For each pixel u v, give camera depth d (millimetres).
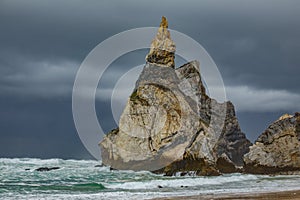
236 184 39688
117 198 27219
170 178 44062
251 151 57375
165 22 56094
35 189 32375
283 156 56312
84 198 27141
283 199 26422
